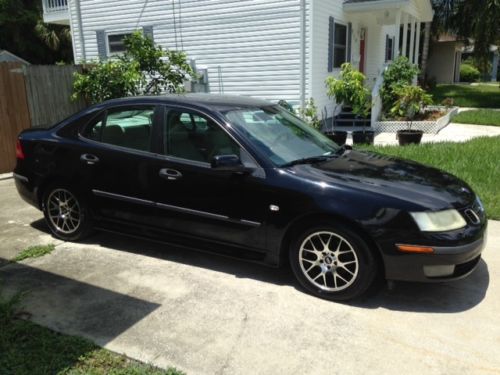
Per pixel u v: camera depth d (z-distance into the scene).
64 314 3.59
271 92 12.24
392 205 3.50
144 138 4.48
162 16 13.16
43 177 5.00
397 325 3.41
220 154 4.10
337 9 13.00
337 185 3.70
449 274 3.55
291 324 3.43
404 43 15.92
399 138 10.44
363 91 10.10
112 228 4.79
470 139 10.80
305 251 3.84
